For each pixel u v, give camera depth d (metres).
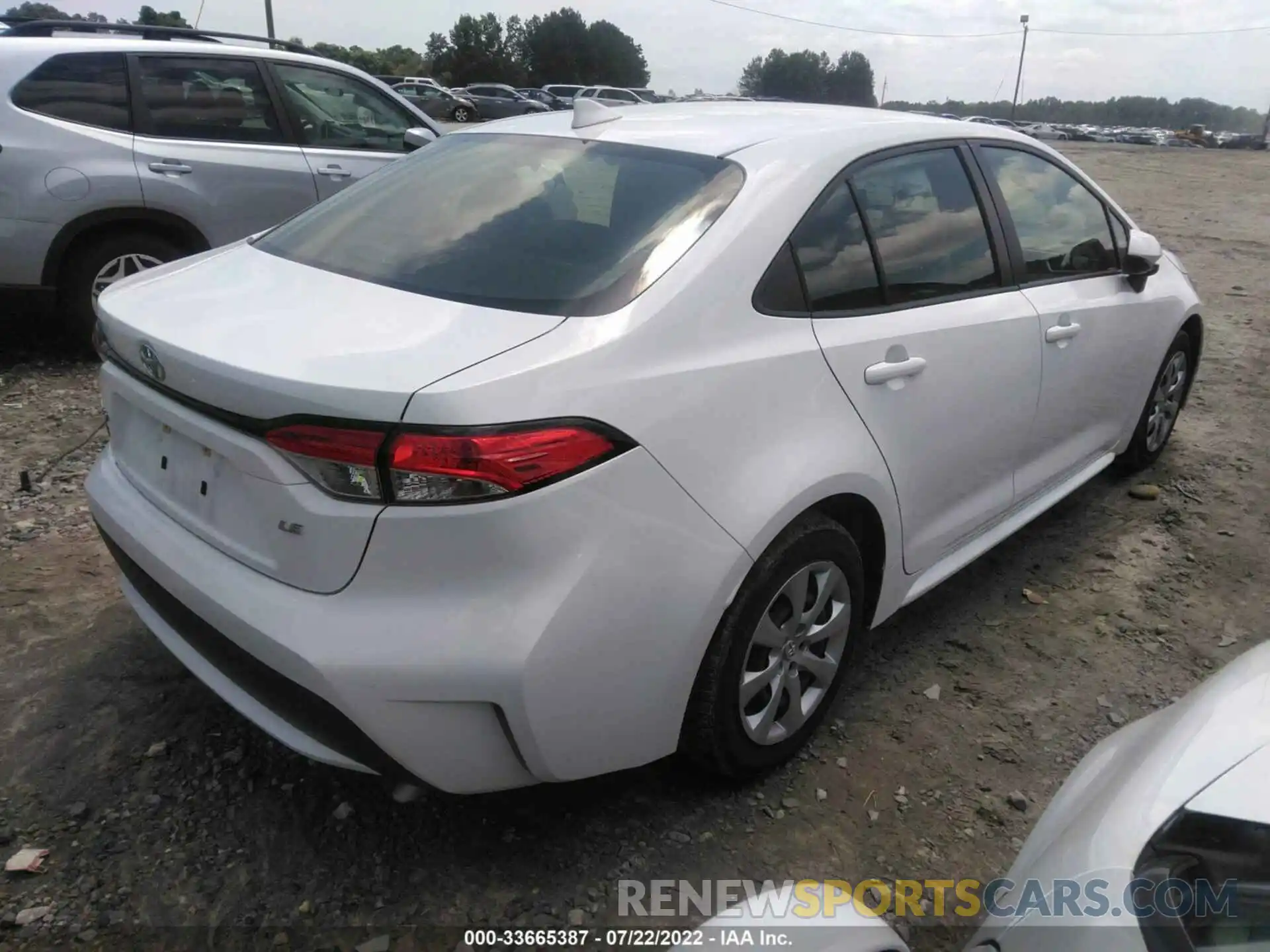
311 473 1.99
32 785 2.58
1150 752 1.79
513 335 2.11
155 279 2.74
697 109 3.26
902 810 2.65
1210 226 13.27
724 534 2.26
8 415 5.00
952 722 3.02
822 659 2.73
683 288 2.31
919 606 3.69
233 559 2.19
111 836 2.43
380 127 6.69
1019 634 3.52
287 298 2.39
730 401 2.31
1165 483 4.83
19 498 4.12
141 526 2.42
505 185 2.78
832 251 2.69
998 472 3.41
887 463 2.76
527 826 2.53
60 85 5.52
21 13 7.29
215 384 2.10
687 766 2.60
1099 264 3.99
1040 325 3.42
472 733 2.05
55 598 3.41
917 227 3.02
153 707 2.89
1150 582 3.91
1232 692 1.87
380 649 1.96
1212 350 7.18
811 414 2.51
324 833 2.48
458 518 1.92
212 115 5.96
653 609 2.16
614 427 2.07
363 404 1.91
